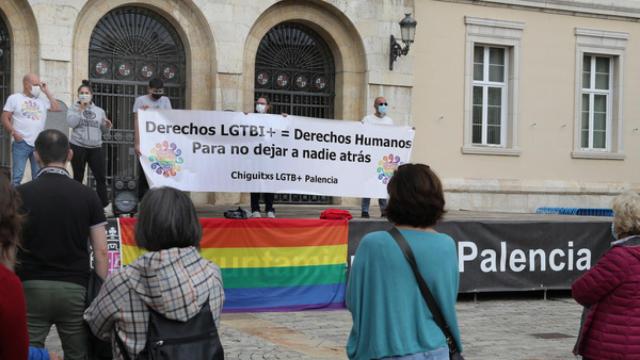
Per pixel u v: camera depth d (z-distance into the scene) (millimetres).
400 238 3930
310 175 11438
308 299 10156
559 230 11484
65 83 15781
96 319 3727
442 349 3873
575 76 20875
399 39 18656
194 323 3635
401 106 18688
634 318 4750
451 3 19438
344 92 18422
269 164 11180
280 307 10023
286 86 18297
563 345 8562
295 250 10070
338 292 10320
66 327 5004
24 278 4863
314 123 11438
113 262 9242
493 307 10938
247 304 9875
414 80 19031
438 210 4004
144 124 10586
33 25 15680
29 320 4895
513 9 20141
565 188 20578
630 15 21344
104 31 16641
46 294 4863
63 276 4918
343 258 10344
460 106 19609
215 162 10906
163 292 3590
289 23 18234
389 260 3887
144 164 10578
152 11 16969
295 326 9234
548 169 20625
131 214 10766
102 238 5137
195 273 3691
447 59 19438
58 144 5094
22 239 4840
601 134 21641
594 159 21172
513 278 11203
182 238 3729
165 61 17172
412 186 3984
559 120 20750
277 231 9984
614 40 21312
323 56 18703
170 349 3564
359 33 18250
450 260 3947
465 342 8617
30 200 4883
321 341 8453
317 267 10203
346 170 11664
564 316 10383
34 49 15758
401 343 3811
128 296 3635
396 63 18594
